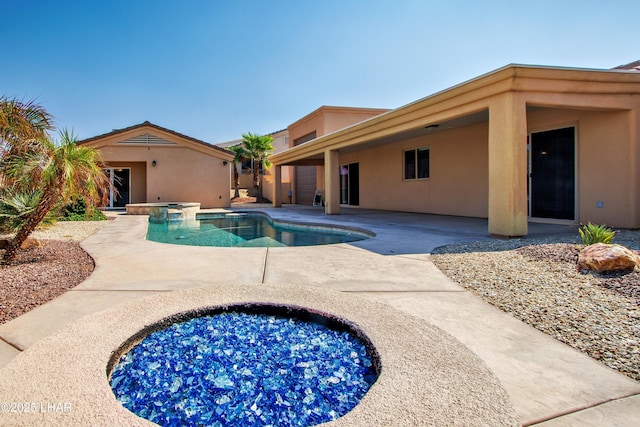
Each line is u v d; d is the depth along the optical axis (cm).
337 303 324
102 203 645
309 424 195
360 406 175
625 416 179
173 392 223
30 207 581
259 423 196
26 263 528
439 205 1284
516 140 667
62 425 159
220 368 249
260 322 318
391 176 1531
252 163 2902
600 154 804
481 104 734
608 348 250
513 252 545
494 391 187
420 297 362
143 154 1881
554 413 181
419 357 224
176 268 492
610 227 778
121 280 430
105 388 191
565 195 883
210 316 320
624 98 746
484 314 316
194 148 1933
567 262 456
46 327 290
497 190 702
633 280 369
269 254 588
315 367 249
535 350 249
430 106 861
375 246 648
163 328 295
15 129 576
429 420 164
